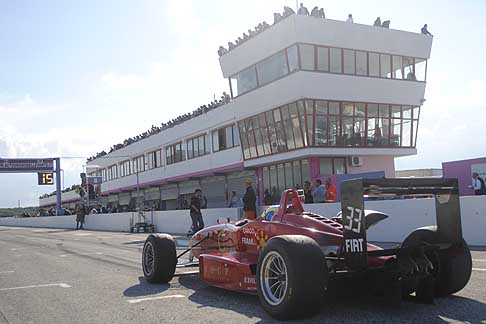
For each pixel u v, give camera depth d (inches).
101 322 212.8
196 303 241.1
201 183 1596.9
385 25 1172.5
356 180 198.4
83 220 1461.6
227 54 1270.9
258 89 1187.9
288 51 1084.5
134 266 401.1
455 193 226.2
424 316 199.9
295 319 198.1
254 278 225.5
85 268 400.5
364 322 192.9
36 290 301.3
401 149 1221.7
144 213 1119.6
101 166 2420.0
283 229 233.5
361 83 1136.8
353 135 1137.4
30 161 1980.8
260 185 1298.0
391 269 204.5
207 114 1464.1
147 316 219.0
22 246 698.8
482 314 201.6
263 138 1219.2
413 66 1229.7
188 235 793.6
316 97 1074.1
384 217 243.4
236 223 283.6
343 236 202.1
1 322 221.6
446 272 224.8
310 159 1111.0
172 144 1726.1
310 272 189.9
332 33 1088.8
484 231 458.6
